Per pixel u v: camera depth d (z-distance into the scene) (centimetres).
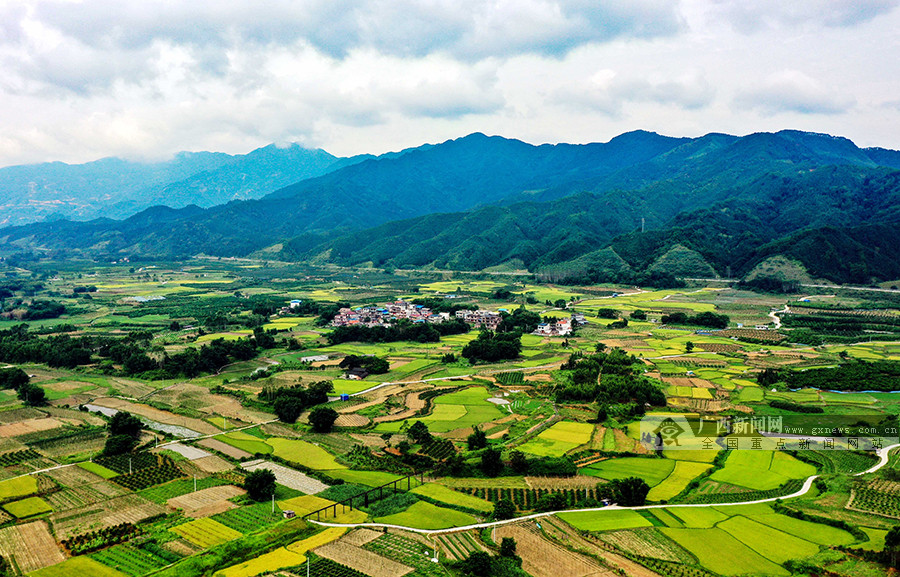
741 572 8700
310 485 11944
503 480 12088
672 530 9950
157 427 15612
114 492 11438
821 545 9475
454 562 8894
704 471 12556
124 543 9469
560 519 10400
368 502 11000
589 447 13925
